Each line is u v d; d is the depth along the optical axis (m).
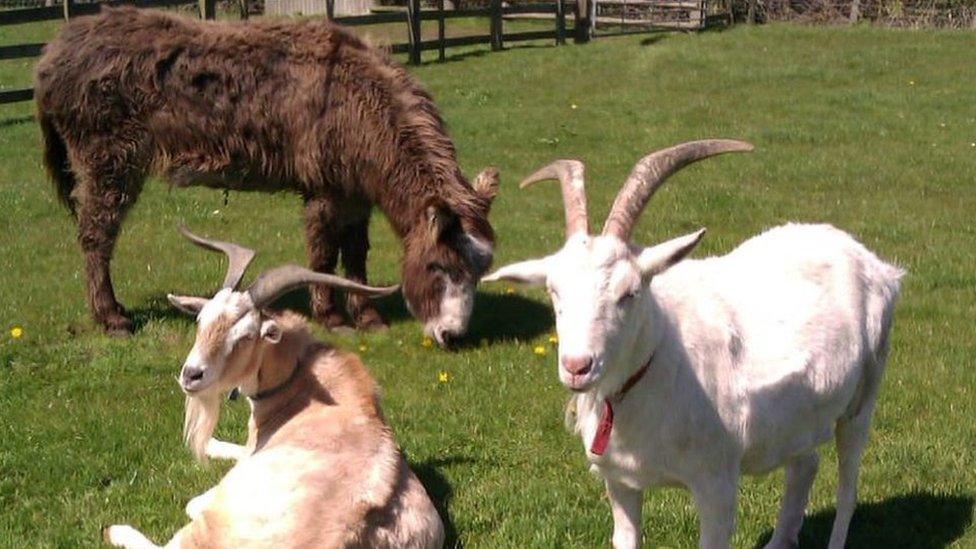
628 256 3.75
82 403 5.29
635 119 10.55
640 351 3.80
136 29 6.14
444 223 5.79
